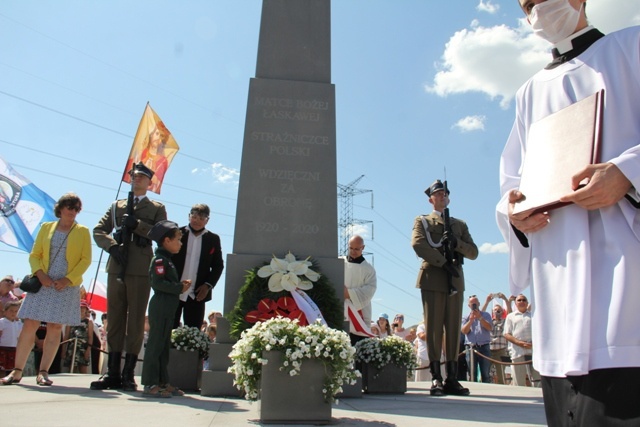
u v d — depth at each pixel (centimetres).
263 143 674
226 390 573
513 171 231
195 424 378
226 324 604
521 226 201
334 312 591
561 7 202
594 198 171
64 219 679
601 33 205
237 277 627
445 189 736
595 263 179
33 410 430
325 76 710
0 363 882
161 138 1141
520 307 1015
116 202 702
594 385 172
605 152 184
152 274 569
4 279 1005
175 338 670
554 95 207
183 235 757
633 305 169
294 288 572
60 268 666
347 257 838
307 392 397
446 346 705
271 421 392
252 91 689
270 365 398
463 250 707
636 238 173
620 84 188
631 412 164
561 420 186
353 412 466
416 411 477
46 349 660
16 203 1237
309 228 655
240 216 650
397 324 1427
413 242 715
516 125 232
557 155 193
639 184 169
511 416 446
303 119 687
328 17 732
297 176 668
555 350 187
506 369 1196
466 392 680
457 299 708
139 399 530
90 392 591
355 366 723
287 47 715
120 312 659
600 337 171
